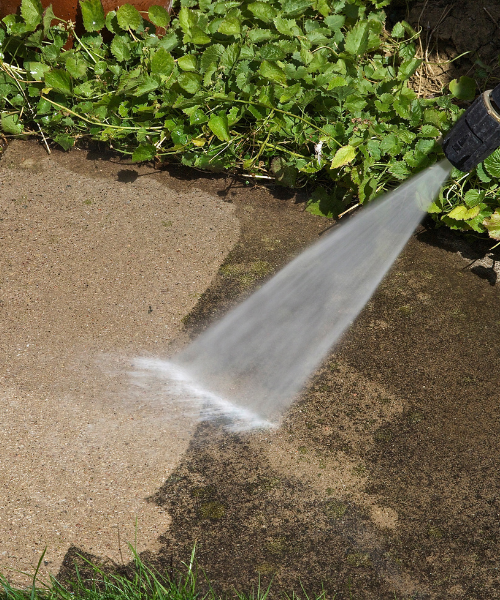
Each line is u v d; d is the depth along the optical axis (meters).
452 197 1.69
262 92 1.71
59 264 1.62
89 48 1.78
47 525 1.40
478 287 1.63
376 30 1.78
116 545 1.39
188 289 1.61
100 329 1.56
